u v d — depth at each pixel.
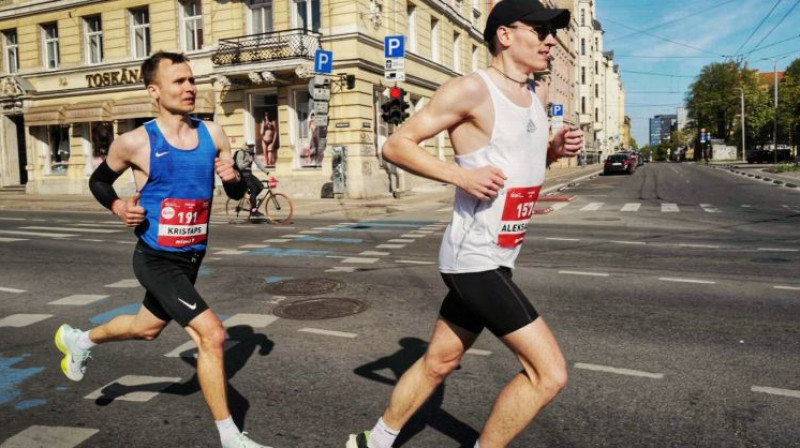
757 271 7.23
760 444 2.92
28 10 27.09
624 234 10.88
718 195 19.97
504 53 2.31
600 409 3.35
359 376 3.91
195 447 3.00
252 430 3.15
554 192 23.25
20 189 28.39
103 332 3.21
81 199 23.47
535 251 8.95
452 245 2.34
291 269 7.79
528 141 2.29
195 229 2.98
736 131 74.12
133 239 11.20
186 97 2.88
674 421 3.19
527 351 2.21
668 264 7.78
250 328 5.08
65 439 3.10
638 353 4.29
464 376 3.90
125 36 25.16
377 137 23.02
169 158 2.86
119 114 24.84
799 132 56.09
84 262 8.65
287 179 22.20
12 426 3.26
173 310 2.79
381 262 8.23
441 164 2.22
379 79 22.92
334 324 5.14
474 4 33.53
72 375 3.37
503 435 2.28
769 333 4.74
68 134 27.11
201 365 2.74
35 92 27.39
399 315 5.41
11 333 5.13
